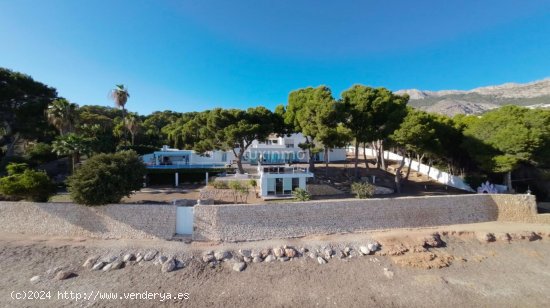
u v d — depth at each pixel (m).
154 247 17.89
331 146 31.62
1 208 19.55
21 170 23.11
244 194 27.08
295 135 52.75
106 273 15.62
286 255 17.92
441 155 36.22
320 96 31.92
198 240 19.02
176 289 14.52
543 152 27.70
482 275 16.72
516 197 24.83
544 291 15.19
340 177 36.09
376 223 21.88
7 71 33.88
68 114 34.59
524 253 19.52
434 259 18.08
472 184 32.69
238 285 15.05
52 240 18.50
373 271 16.81
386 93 34.38
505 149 28.23
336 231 20.98
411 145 29.08
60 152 30.89
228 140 32.25
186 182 35.34
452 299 14.30
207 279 15.47
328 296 14.32
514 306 13.88
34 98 36.75
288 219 20.30
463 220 23.97
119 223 19.33
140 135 57.22
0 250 16.98
